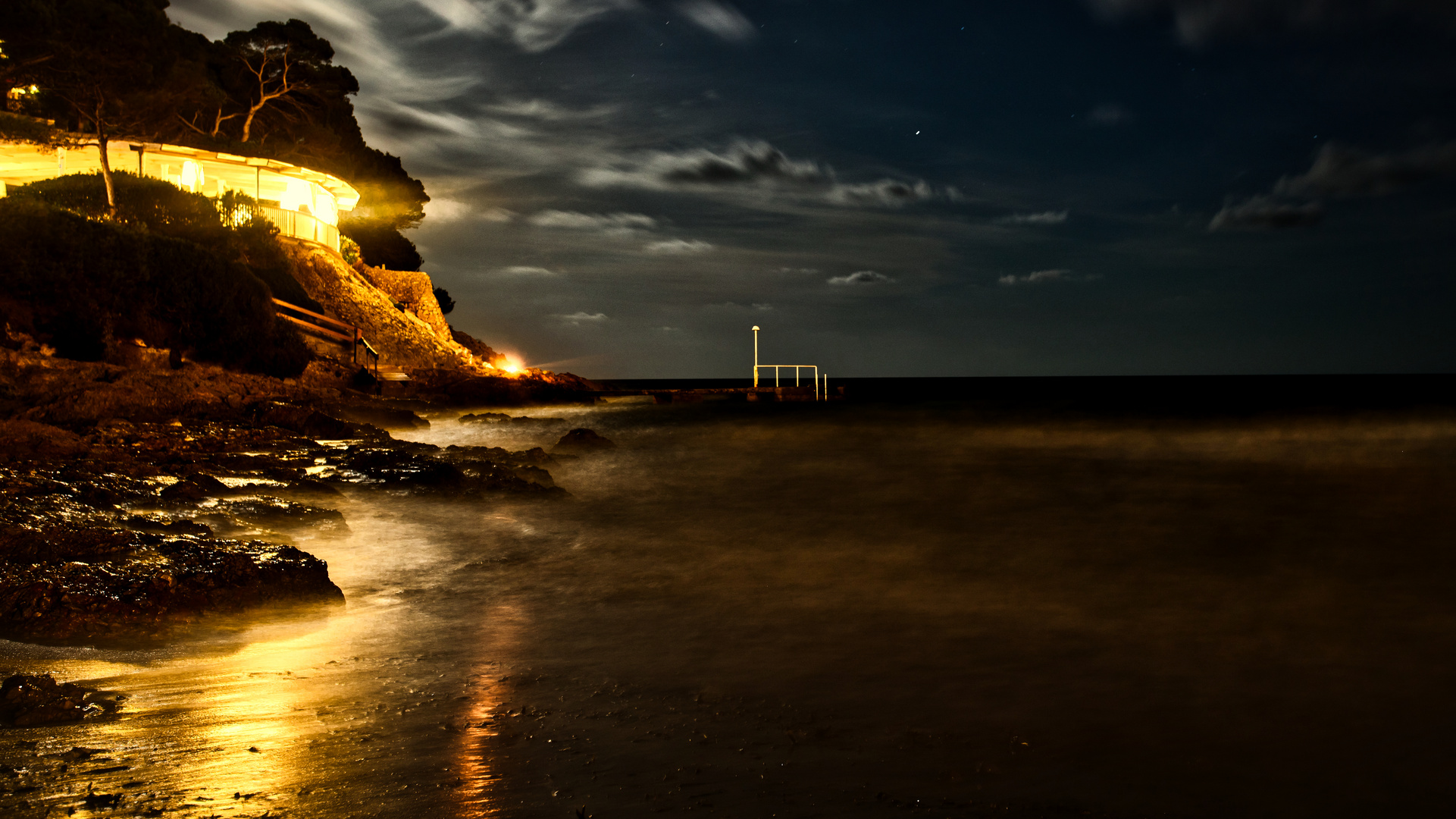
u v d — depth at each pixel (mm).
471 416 39844
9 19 34844
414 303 60906
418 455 18578
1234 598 9945
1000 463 26781
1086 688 6668
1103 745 5492
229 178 49625
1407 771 5148
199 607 8438
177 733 5539
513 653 7668
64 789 4617
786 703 6277
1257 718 6000
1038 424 45750
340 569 11430
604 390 68125
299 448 20922
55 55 36344
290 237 50000
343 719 5859
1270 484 21438
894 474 23875
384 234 69938
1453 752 5434
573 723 5812
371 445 22859
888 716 6008
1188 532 14680
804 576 11234
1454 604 9539
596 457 26359
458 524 14758
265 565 9266
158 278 30656
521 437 33812
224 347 32938
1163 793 4820
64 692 6086
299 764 5016
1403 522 15469
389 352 50594
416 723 5758
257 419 24500
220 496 14250
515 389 50000
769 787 4762
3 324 26609
